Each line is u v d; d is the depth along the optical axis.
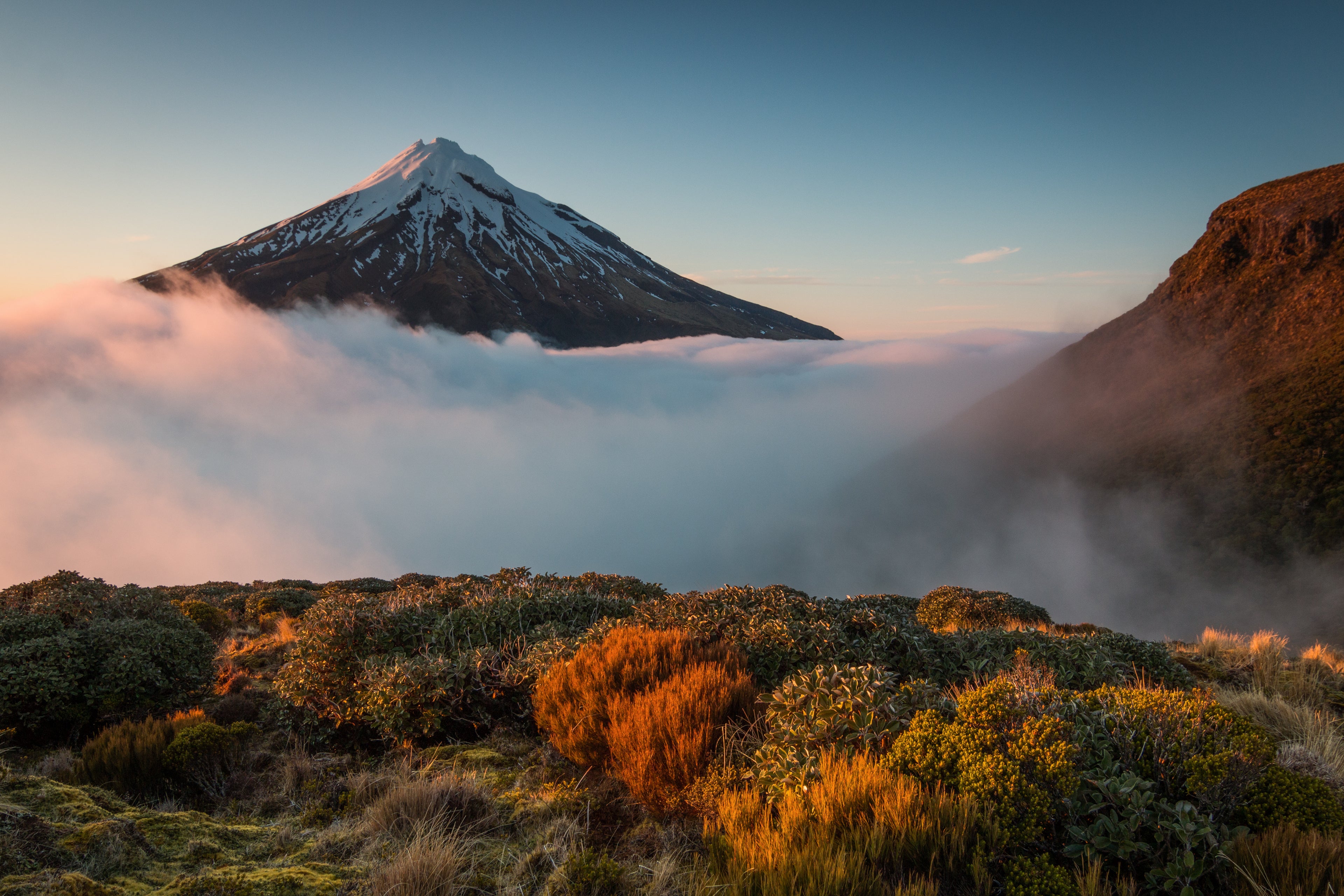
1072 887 2.59
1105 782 2.89
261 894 2.84
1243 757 2.96
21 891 2.52
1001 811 2.92
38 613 7.00
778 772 3.56
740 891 2.79
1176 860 2.63
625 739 4.21
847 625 6.59
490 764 4.84
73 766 4.80
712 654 5.54
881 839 2.85
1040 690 3.79
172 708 6.44
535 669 5.60
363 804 4.19
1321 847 2.63
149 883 2.91
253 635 12.27
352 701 5.66
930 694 4.21
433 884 2.96
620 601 8.35
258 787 4.70
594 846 3.56
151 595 7.94
